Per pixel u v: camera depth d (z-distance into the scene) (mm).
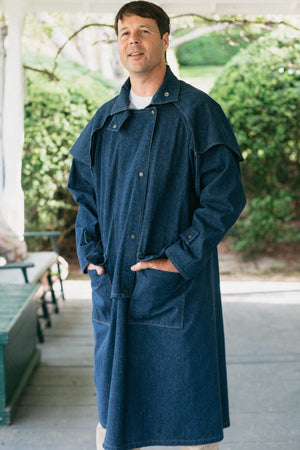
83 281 5641
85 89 5953
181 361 1589
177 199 1585
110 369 1643
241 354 3336
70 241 6695
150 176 1563
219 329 1722
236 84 6031
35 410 2580
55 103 5887
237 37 6566
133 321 1608
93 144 1681
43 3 4289
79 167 1773
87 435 2344
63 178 6074
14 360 2609
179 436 1617
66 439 2311
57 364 3184
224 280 5727
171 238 1589
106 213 1649
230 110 6090
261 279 5758
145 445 1643
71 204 6309
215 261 1717
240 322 4020
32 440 2301
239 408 2586
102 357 1661
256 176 6402
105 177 1660
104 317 1684
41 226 6191
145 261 1560
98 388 1694
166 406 1614
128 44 1539
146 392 1624
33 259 4031
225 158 1558
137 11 1526
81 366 3152
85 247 1728
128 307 1611
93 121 1692
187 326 1583
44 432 2369
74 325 3986
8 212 4094
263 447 2215
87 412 2562
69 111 5902
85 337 3697
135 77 1590
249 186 6445
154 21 1542
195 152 1537
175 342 1586
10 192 4125
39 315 3996
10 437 2328
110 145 1637
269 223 6320
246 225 6355
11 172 4125
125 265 1597
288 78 5930
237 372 3045
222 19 6027
